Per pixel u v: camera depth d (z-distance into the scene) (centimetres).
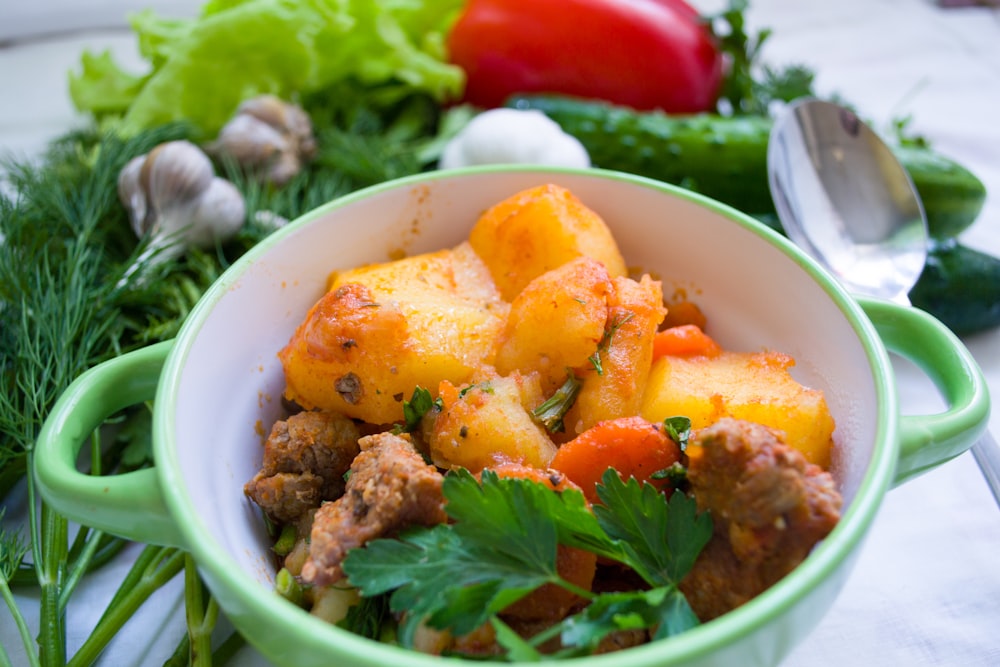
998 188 46
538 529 29
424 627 30
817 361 33
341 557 30
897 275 40
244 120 45
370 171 45
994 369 40
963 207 43
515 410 32
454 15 51
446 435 32
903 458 30
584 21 49
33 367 36
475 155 45
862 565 35
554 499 29
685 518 30
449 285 35
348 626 30
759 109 49
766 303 34
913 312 32
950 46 54
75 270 38
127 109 48
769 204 45
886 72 52
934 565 35
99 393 31
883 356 31
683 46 49
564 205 35
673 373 33
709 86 50
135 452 37
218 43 46
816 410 32
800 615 26
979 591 34
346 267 36
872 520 28
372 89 50
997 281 40
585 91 50
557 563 30
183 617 34
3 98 51
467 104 51
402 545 29
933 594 34
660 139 45
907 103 50
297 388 33
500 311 35
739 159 44
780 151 42
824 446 32
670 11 50
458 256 36
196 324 32
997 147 48
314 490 32
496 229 35
